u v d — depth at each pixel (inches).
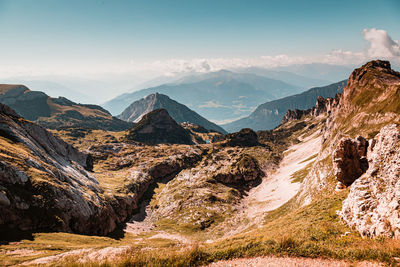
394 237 775.1
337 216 1203.9
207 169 6830.7
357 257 711.7
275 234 1069.1
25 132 3976.4
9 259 1400.1
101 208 3314.5
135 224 4087.1
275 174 7017.7
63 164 4247.0
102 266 773.9
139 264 785.6
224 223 3927.2
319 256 755.4
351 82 7293.3
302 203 2923.2
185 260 797.9
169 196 5423.2
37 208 2287.2
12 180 2283.5
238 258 818.8
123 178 5935.0
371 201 996.6
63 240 2121.1
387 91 5300.2
